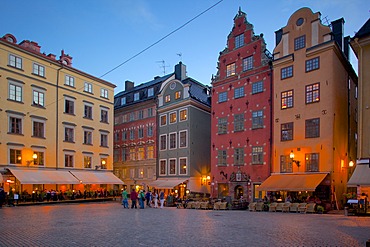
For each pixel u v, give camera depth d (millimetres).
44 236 12805
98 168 43375
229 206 28031
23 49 35719
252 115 33500
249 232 13859
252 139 33188
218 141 36500
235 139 34750
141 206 28703
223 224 16641
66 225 16125
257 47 33938
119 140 50781
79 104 41969
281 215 21875
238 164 34125
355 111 33969
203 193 40969
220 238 12383
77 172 40375
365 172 22922
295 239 12133
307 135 28656
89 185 43156
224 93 36562
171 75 47562
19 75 35312
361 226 15742
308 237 12547
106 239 12172
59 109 39406
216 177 36188
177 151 41906
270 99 32094
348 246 10875
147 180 45594
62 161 39156
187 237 12617
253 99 33625
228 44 36906
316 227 15375
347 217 20312
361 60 24766
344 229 14680
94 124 43750
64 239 12156
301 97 29469
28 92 36125
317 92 28406
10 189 33844
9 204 29938
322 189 27219
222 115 36438
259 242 11570
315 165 27812
